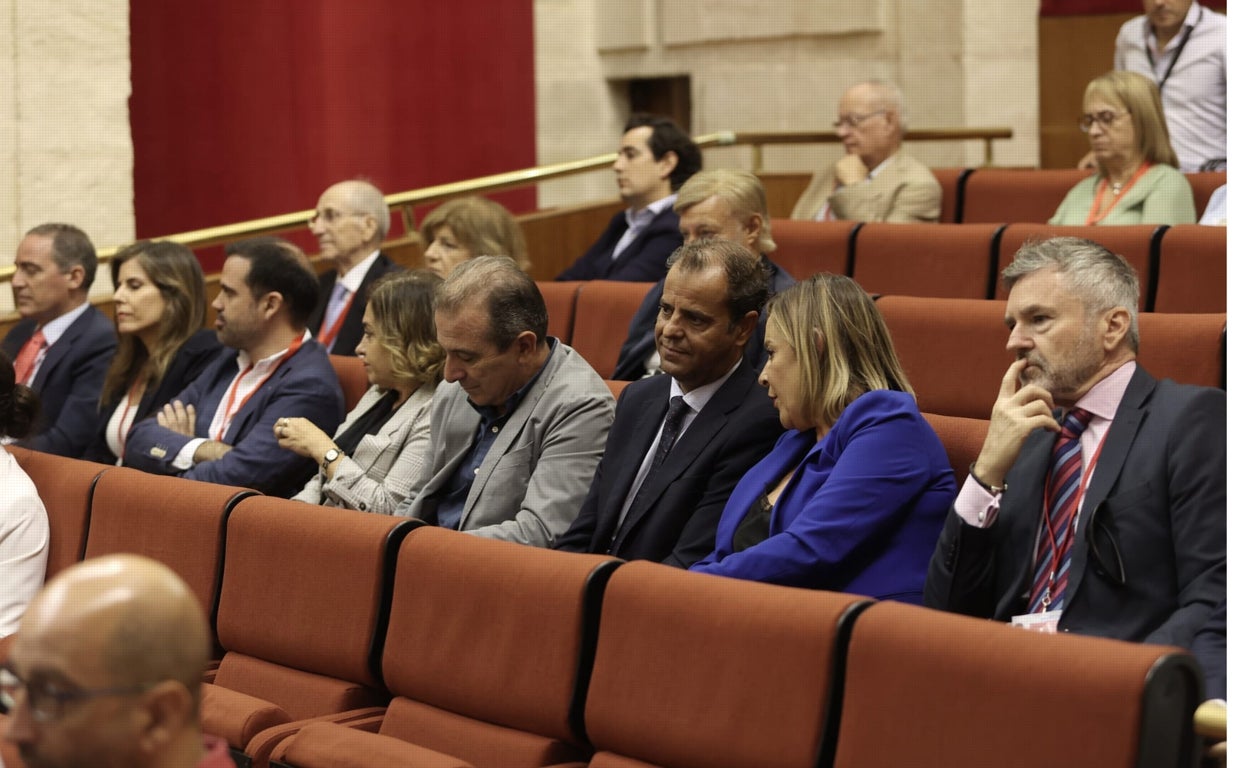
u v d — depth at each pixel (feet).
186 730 4.20
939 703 5.98
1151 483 7.29
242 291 12.45
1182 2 18.28
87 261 15.03
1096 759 5.57
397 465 10.87
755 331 10.18
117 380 14.01
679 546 8.87
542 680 7.22
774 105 27.68
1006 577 7.61
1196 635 6.84
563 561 7.31
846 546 7.79
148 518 9.32
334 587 8.22
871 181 18.47
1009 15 25.16
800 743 6.32
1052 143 25.17
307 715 8.21
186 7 23.18
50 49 19.54
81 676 4.06
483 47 26.25
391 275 11.37
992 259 14.65
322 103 24.38
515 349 9.79
